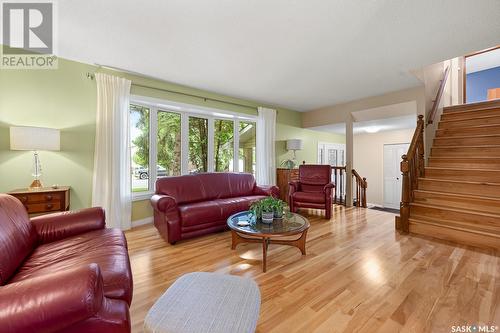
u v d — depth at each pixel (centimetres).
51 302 77
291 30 227
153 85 362
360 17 207
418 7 194
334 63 305
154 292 177
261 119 502
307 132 640
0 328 73
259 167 504
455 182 314
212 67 317
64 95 290
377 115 471
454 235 278
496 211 273
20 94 264
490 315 148
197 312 105
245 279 135
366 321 144
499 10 198
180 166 419
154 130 387
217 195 371
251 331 98
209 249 260
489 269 208
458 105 420
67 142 293
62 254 146
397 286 183
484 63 521
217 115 465
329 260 231
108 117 313
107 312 96
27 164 268
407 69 325
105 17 206
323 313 152
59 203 254
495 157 311
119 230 192
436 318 146
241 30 226
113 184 316
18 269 132
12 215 149
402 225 321
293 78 360
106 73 322
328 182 441
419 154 360
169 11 197
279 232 214
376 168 734
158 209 275
